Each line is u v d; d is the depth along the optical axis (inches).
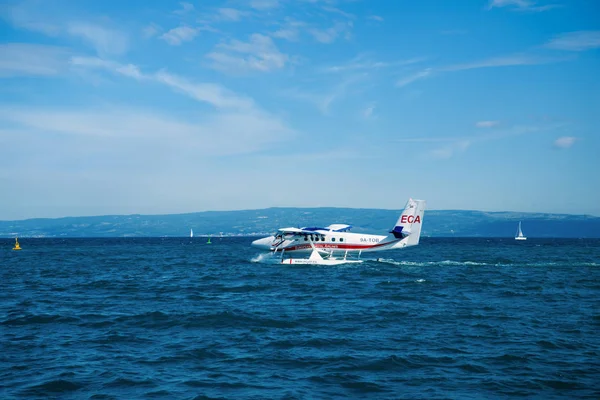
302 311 826.8
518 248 4596.5
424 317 775.7
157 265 2016.5
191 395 422.6
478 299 981.8
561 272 1642.5
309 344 599.5
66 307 884.0
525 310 848.3
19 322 742.5
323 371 491.5
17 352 566.6
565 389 440.5
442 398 416.8
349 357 539.5
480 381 461.4
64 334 659.4
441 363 518.9
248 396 419.8
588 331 674.8
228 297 1008.2
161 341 617.3
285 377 473.1
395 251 3661.4
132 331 675.4
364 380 464.1
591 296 1034.7
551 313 818.8
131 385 449.4
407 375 479.5
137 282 1318.9
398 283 1258.6
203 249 4094.5
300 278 1386.6
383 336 641.6
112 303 932.0
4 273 1638.8
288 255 1918.1
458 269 1740.9
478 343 605.3
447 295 1040.2
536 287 1188.5
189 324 716.7
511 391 434.6
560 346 590.2
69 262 2261.3
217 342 609.3
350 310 838.5
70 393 429.1
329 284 1234.0
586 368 501.7
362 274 1499.8
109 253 3329.2
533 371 491.8
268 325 710.5
